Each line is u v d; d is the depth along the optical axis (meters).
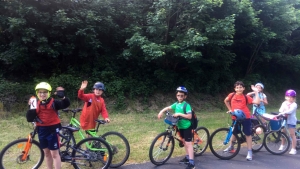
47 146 4.27
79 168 4.80
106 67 11.97
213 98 14.33
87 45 11.12
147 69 12.77
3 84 9.66
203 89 14.20
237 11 12.36
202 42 10.41
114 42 12.43
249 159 5.80
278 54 16.62
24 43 10.02
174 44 10.96
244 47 16.44
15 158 4.56
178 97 5.21
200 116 11.37
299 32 18.11
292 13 14.59
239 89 5.91
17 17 10.12
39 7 10.54
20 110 9.41
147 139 7.28
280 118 6.31
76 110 5.13
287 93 6.45
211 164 5.48
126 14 12.08
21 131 7.86
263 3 14.46
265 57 16.09
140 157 5.73
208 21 11.41
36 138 6.73
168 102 12.45
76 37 10.88
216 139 5.92
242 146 6.89
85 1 11.38
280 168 5.35
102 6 11.57
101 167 4.96
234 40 15.08
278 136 6.32
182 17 11.23
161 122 9.84
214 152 5.80
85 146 4.84
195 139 5.87
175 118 5.04
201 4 10.52
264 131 6.54
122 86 11.64
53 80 10.41
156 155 5.32
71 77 10.83
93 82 11.32
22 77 10.94
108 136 5.39
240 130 5.89
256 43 15.60
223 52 13.36
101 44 11.93
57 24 10.25
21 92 9.81
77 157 4.72
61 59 11.68
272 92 18.09
